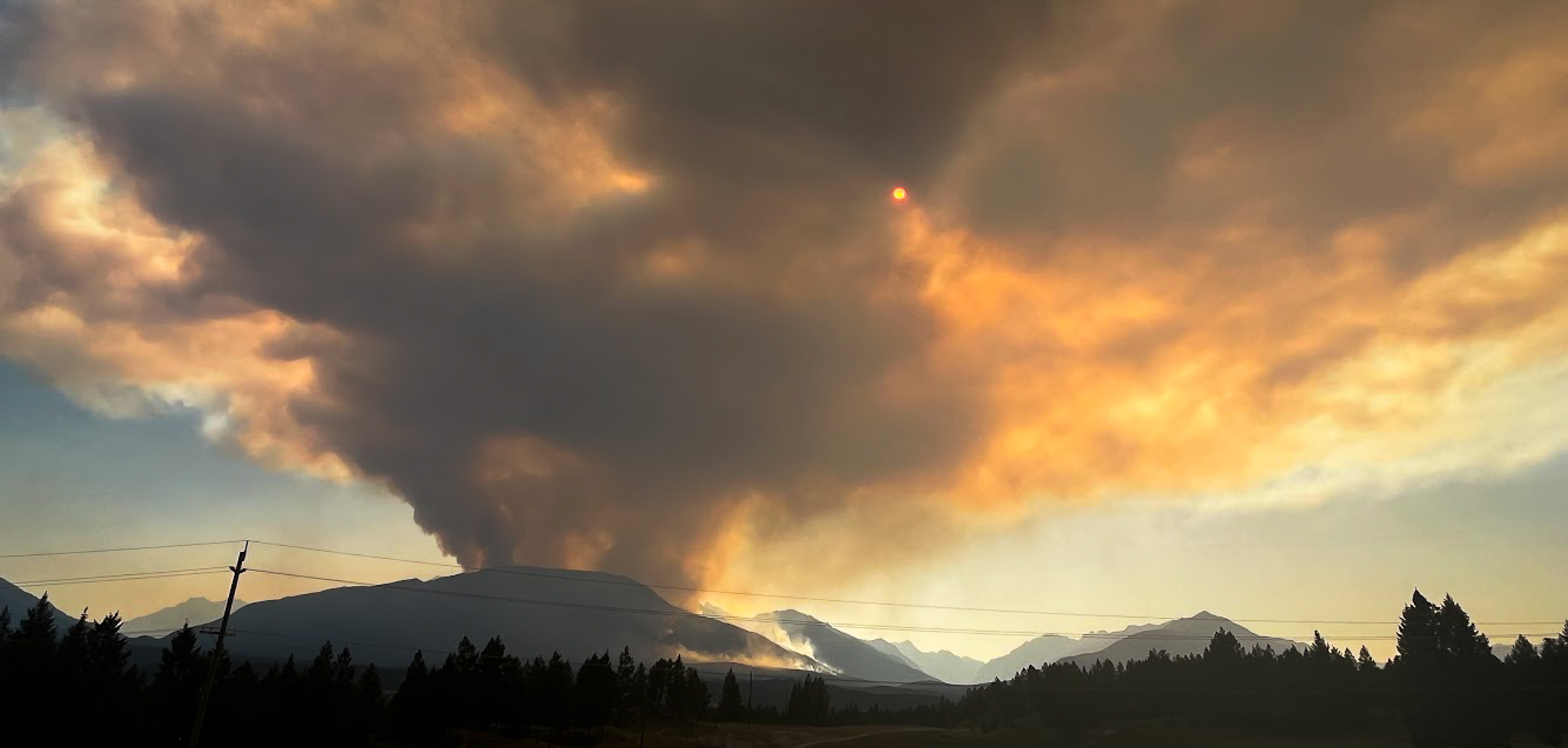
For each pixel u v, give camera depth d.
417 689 141.25
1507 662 124.06
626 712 180.75
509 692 148.38
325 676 122.00
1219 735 134.38
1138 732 140.62
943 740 164.88
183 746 102.38
